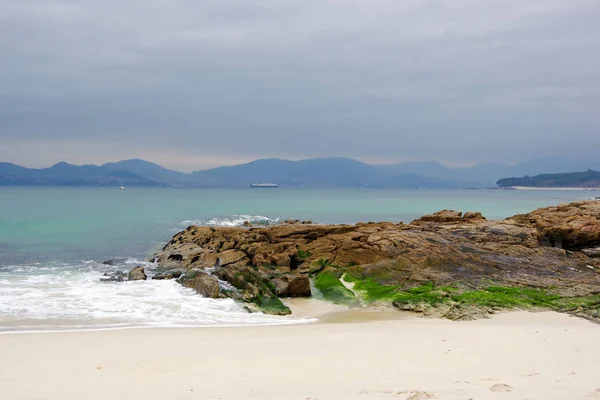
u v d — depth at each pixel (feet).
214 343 46.44
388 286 73.20
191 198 447.83
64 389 32.58
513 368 35.42
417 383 31.24
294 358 40.32
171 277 84.33
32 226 166.50
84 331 52.16
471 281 71.56
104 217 209.26
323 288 76.07
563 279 71.87
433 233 97.86
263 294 72.54
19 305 64.28
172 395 30.68
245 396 29.84
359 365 37.50
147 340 47.83
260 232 107.04
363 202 395.96
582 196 613.93
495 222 109.40
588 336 47.42
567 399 25.25
